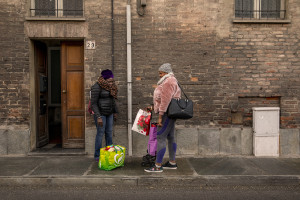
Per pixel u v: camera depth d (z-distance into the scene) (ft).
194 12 18.56
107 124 16.76
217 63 18.69
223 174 14.34
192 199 11.78
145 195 12.26
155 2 18.45
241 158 17.85
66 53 19.40
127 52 18.11
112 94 16.19
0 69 18.15
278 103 19.10
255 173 14.52
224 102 18.75
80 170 14.90
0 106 18.24
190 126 18.71
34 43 19.04
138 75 18.52
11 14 17.99
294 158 17.99
